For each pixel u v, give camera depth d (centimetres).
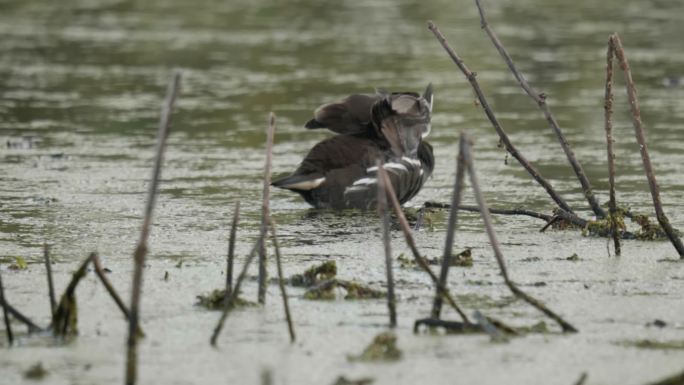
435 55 2581
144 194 1417
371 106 1320
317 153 1316
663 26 2950
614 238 1100
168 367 792
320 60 2531
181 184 1484
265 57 2578
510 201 1378
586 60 2500
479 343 839
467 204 1363
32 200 1372
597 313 910
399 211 879
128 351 746
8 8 3356
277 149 1738
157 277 1020
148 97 2153
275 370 786
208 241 1166
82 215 1292
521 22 3009
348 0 3456
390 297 882
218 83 2289
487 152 1703
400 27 2978
